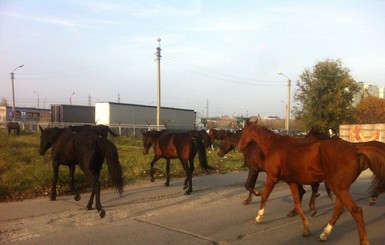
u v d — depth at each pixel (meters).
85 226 7.61
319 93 40.38
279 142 7.64
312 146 6.80
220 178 14.33
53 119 52.59
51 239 6.74
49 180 11.34
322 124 39.62
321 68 39.91
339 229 7.65
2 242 6.55
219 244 6.61
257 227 7.72
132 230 7.38
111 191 11.26
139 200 10.16
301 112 41.53
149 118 51.00
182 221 8.10
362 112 50.28
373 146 6.63
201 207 9.53
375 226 7.95
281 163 7.35
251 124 8.45
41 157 16.23
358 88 40.66
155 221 8.08
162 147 12.06
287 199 10.70
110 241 6.67
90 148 8.73
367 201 10.66
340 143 6.48
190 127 56.81
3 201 9.65
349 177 6.23
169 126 52.75
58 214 8.44
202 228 7.57
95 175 8.73
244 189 12.11
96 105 47.25
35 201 9.66
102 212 8.25
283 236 7.13
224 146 11.77
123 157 18.09
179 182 13.23
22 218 8.09
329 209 9.50
